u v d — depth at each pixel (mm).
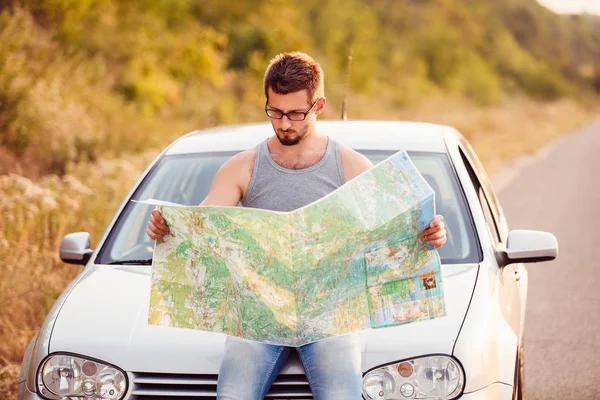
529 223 11000
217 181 2910
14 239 6113
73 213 6953
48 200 6555
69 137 10961
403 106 38812
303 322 2744
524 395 4820
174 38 21094
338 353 2756
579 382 5059
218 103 19000
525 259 3852
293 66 2746
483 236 3873
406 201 2695
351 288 2777
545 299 7023
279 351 2828
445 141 4480
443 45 59438
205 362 3057
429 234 2754
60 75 13492
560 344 5809
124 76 17125
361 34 43219
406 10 63906
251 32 25516
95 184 8352
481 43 84438
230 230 2695
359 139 4406
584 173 17516
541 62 111438
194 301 2834
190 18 23859
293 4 40531
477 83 59031
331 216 2654
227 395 2746
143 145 12547
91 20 18094
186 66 20375
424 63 56375
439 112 39062
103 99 14422
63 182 8172
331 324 2758
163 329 3223
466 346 3076
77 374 3146
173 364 3072
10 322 5176
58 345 3211
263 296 2719
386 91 41531
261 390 2809
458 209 4000
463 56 62094
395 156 2701
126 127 13445
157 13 21844
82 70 14797
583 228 10523
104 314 3363
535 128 34906
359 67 38750
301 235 2658
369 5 61219
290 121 2777
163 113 17094
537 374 5219
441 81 57281
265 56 25266
